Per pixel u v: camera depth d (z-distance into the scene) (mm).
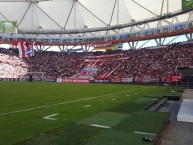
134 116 10242
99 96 22297
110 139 6887
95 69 69125
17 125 9430
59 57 81188
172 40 66312
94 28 79062
